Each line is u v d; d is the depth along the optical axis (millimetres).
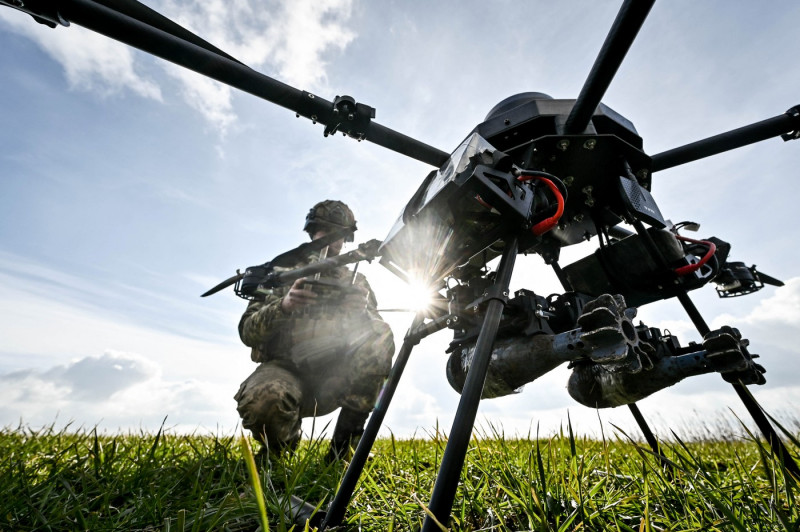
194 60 732
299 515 742
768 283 1207
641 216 854
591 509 707
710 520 605
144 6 747
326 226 1702
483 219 717
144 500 795
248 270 1456
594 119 858
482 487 843
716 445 1767
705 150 921
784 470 564
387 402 751
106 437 1650
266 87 780
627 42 622
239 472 1055
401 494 899
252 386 1283
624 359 662
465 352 895
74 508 762
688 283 956
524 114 842
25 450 1365
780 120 891
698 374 812
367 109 834
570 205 939
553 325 864
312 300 1244
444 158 885
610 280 1018
